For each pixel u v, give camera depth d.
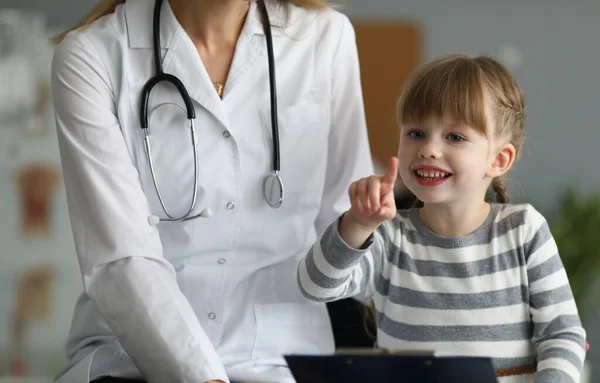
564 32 4.79
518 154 1.94
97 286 1.86
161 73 2.01
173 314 1.79
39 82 4.05
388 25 4.91
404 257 1.88
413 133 1.86
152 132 2.02
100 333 2.04
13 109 3.96
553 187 4.81
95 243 1.89
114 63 2.02
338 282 1.80
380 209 1.69
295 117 2.09
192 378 1.73
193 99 2.02
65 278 3.95
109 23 2.05
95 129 1.95
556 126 4.81
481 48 4.88
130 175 1.95
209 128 2.03
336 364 1.45
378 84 4.94
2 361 3.92
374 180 1.71
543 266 1.82
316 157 2.13
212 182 2.03
